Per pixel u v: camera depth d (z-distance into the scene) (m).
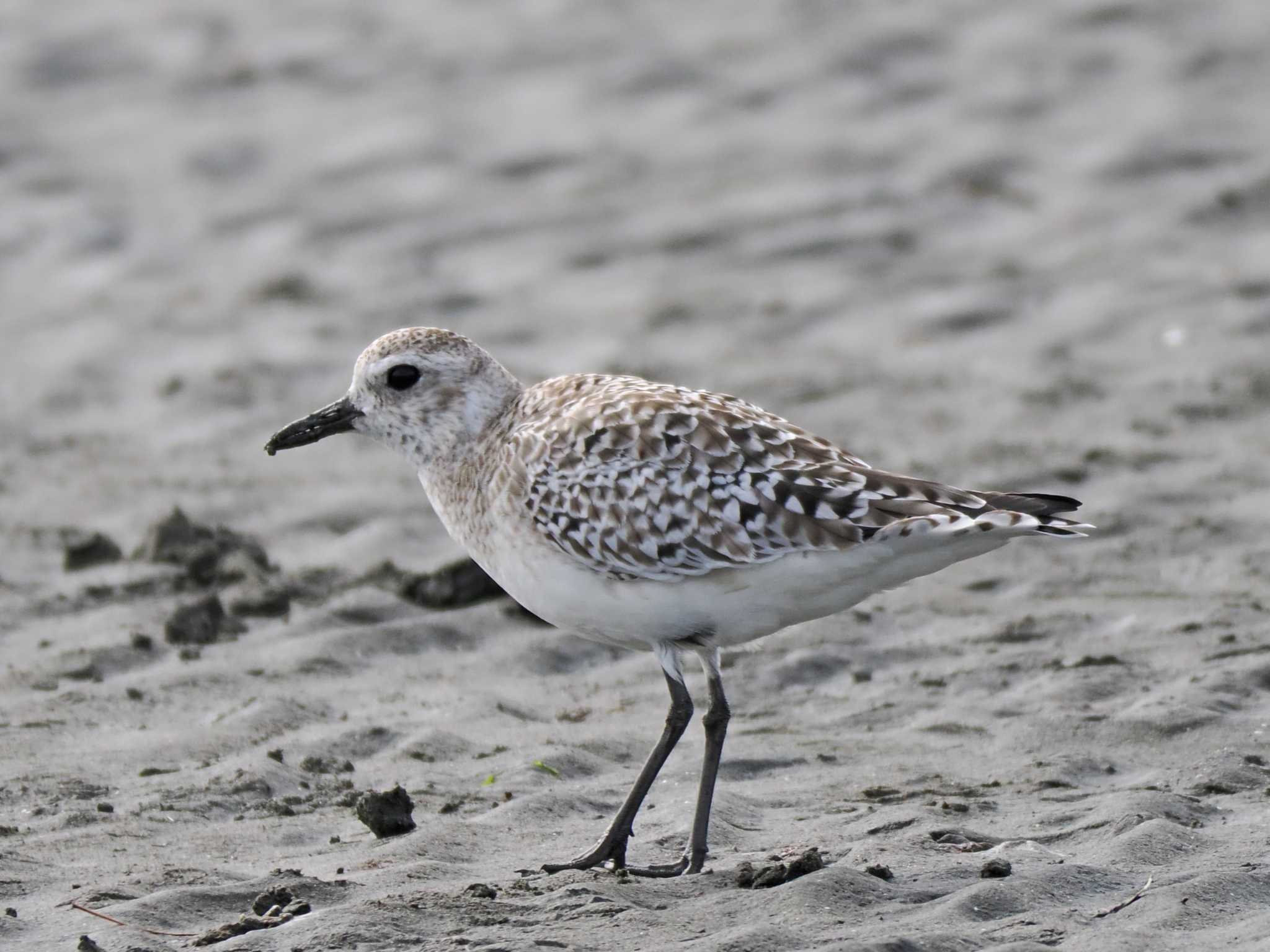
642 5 31.12
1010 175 23.88
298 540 15.20
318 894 8.48
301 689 12.04
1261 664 11.52
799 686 12.02
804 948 7.50
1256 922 7.63
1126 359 18.64
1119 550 14.16
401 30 30.92
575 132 26.28
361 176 25.52
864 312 20.47
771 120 26.19
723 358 19.31
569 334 20.27
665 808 9.91
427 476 10.59
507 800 10.06
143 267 23.19
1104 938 7.49
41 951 7.84
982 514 8.80
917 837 8.97
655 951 7.52
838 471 9.20
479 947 7.55
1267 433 16.48
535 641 12.95
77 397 19.33
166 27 31.48
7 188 25.80
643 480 9.34
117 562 14.55
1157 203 22.67
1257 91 25.59
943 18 29.14
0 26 31.48
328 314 21.33
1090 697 11.27
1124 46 27.52
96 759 10.76
